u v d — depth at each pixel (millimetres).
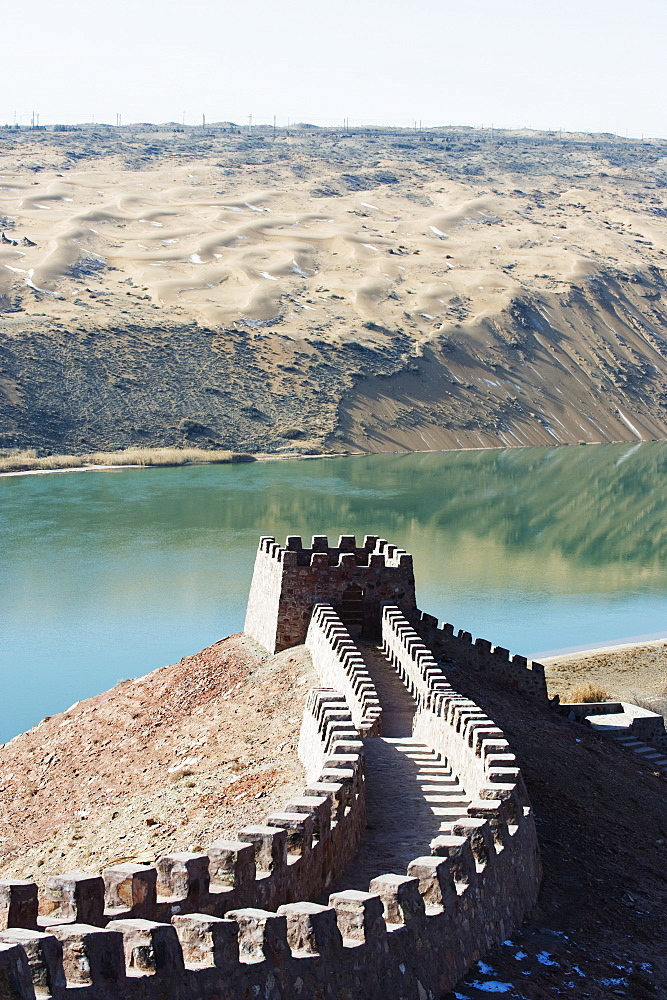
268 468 161750
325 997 14008
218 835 29984
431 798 25594
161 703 48156
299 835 18250
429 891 17625
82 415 170000
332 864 20078
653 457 192500
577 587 94312
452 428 199625
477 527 123000
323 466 166750
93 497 132625
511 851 21688
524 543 114875
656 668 67688
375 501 136375
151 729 45625
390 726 33875
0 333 183000
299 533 114062
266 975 13320
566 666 68062
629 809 37438
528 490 151125
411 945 16094
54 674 66875
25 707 60812
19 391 169875
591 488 154625
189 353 195000
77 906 13227
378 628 47344
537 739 41875
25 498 130875
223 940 13023
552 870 25953
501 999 17031
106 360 185000
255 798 32312
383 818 24375
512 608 86188
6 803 42344
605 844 31344
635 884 27109
